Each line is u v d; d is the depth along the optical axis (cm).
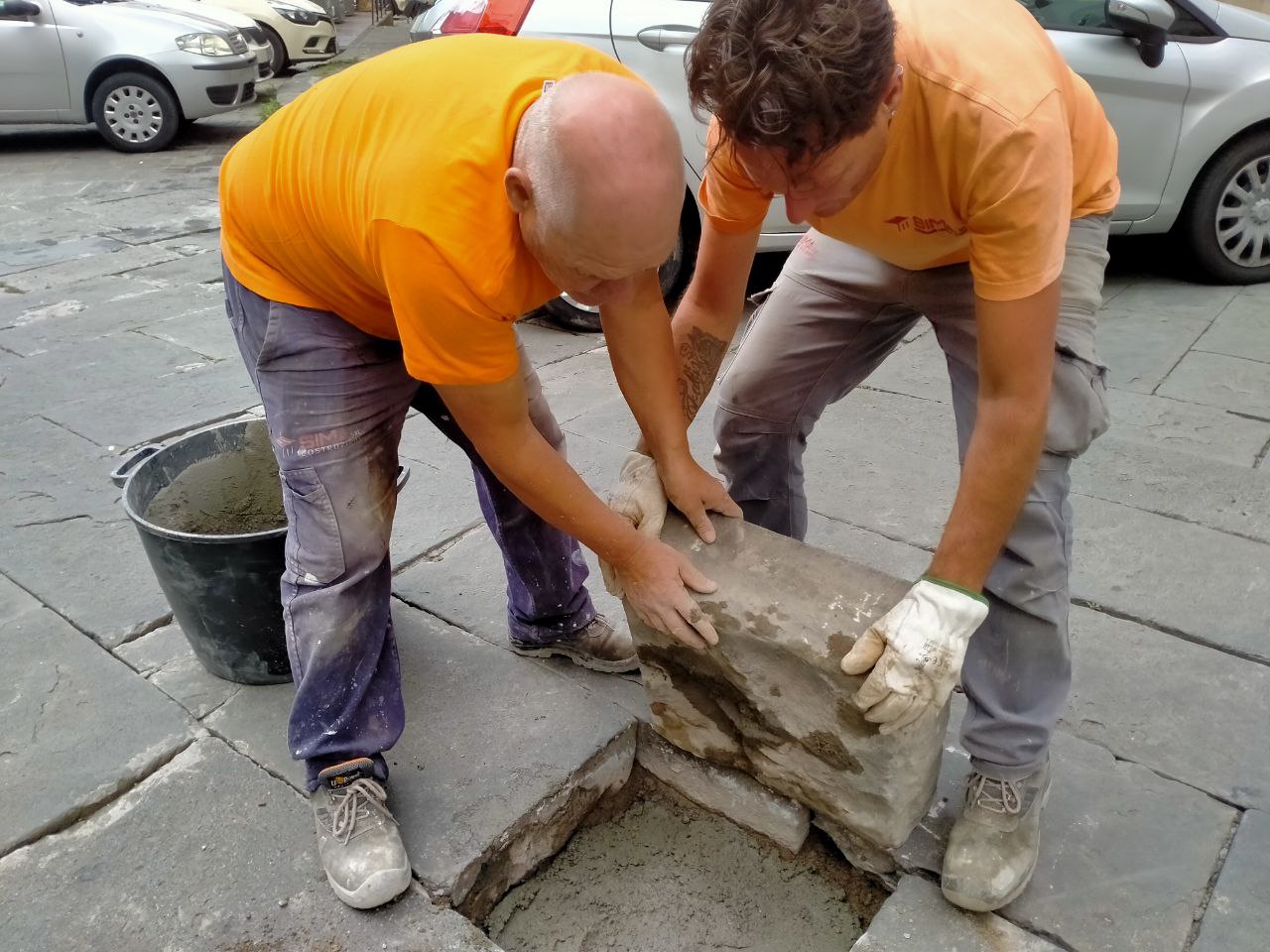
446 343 133
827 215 134
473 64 134
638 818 204
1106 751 197
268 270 162
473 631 236
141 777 196
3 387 388
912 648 140
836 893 185
